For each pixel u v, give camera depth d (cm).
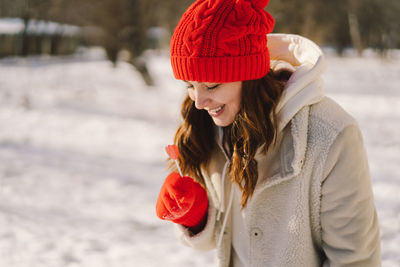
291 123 102
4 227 387
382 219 400
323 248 107
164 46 3231
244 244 118
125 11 1543
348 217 100
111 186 523
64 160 632
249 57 102
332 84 1517
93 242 368
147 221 422
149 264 331
